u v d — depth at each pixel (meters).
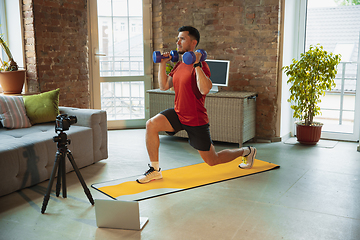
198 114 2.85
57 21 4.64
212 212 2.49
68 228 2.26
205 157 3.01
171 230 2.22
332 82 4.73
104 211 2.25
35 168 2.98
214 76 4.61
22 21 4.45
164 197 2.76
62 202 2.67
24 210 2.53
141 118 5.57
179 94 2.85
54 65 4.67
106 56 5.29
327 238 2.12
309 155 4.01
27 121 3.63
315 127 4.39
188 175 3.28
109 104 5.43
